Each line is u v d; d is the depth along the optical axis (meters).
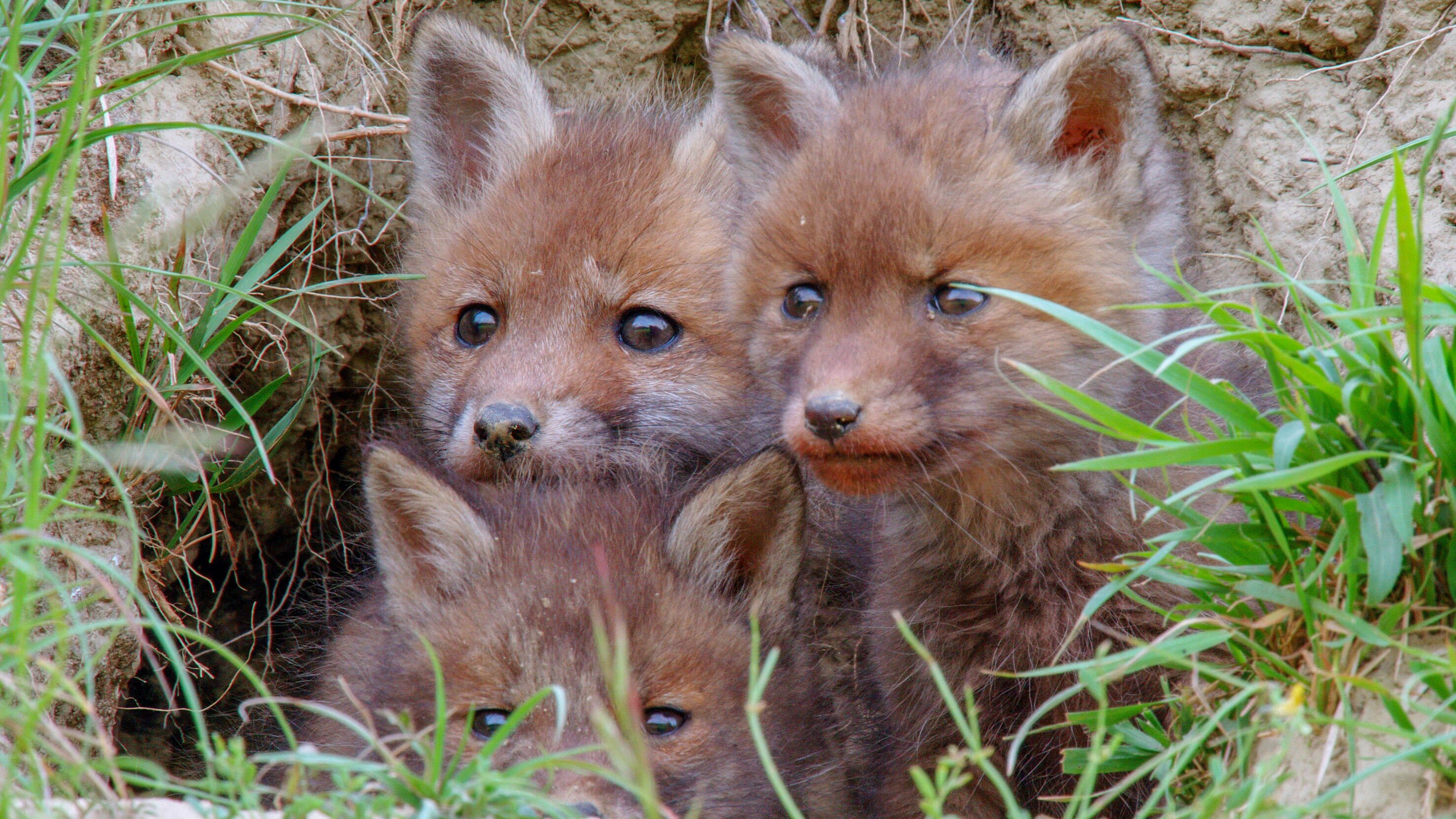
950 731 7.47
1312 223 9.62
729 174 9.23
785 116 8.01
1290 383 5.36
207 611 10.74
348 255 10.83
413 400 9.78
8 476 5.48
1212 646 5.82
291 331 10.53
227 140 9.14
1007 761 7.34
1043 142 6.95
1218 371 7.47
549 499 7.87
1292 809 4.62
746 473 7.23
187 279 8.09
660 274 8.86
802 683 7.53
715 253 8.98
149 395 7.59
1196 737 5.25
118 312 8.09
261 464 9.90
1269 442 5.14
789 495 7.26
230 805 4.75
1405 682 4.98
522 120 9.91
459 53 10.05
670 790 6.72
